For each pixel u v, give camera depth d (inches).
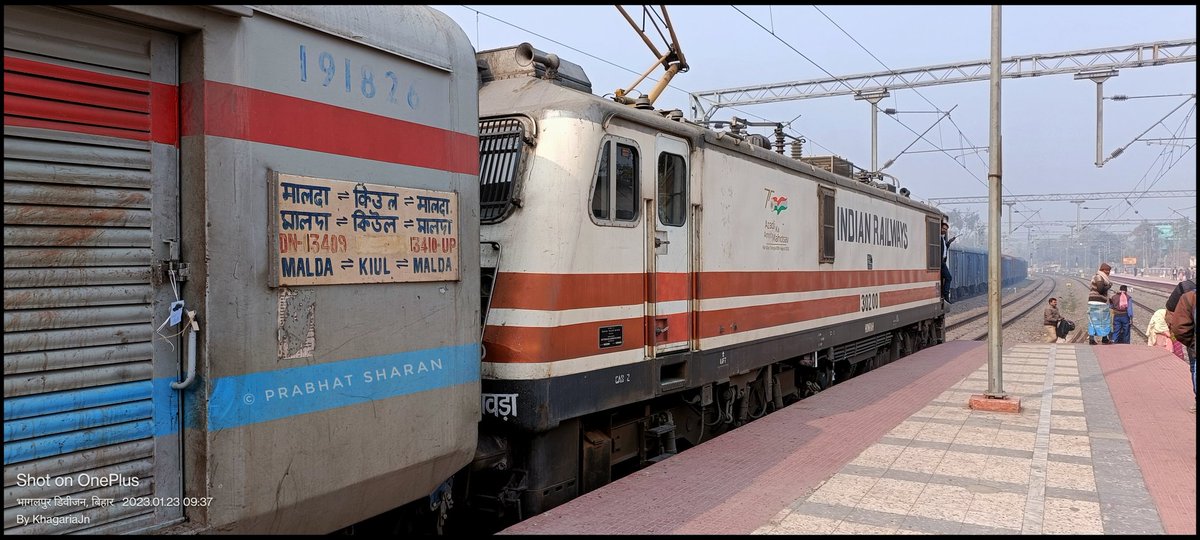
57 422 98.3
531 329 189.6
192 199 111.1
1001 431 280.5
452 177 155.5
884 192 476.4
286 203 121.0
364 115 135.5
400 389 141.9
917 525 181.0
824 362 402.3
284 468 120.8
